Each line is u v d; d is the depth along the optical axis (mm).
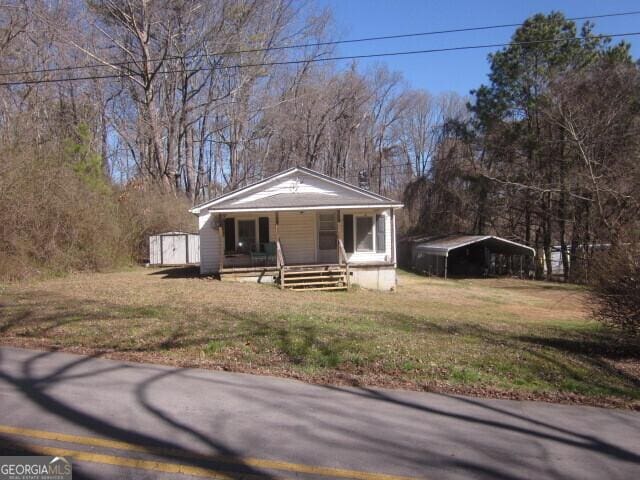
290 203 20984
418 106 54500
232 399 5391
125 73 33562
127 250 26344
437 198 40281
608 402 5828
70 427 4531
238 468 3832
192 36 34719
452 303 19156
